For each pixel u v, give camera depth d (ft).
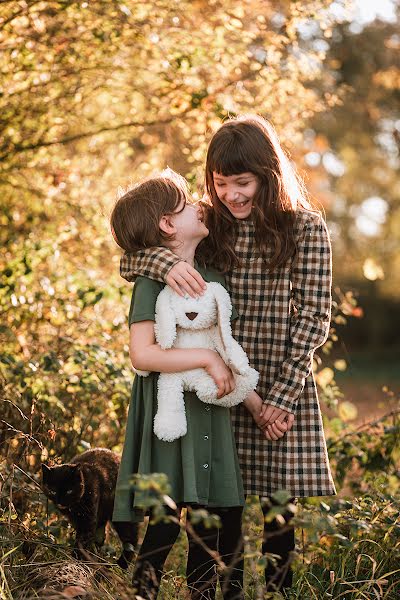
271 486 11.80
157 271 11.05
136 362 10.93
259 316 11.83
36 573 11.30
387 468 16.25
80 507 12.60
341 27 42.16
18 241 18.48
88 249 20.68
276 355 11.80
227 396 11.08
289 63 20.58
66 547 12.28
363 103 50.16
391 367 65.10
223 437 11.19
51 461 14.06
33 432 14.49
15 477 13.05
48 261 18.51
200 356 10.87
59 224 20.24
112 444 16.21
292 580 12.22
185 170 23.12
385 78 46.44
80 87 19.85
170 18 19.39
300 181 12.94
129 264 11.46
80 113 20.85
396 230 72.38
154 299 11.12
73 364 15.44
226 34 20.10
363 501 13.33
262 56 21.45
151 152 23.65
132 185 12.19
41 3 18.06
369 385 51.49
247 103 20.51
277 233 11.57
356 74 46.47
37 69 18.95
